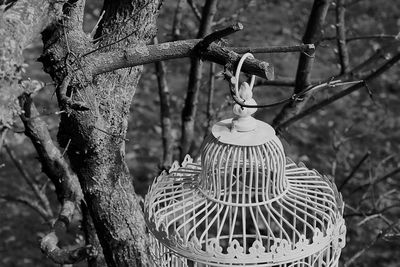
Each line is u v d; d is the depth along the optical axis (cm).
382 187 802
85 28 988
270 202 299
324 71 1021
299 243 288
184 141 503
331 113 1038
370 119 1027
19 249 848
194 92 493
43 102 898
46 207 545
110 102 343
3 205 902
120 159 355
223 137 293
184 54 306
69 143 330
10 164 913
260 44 1029
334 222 308
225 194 299
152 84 1070
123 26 336
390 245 810
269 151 294
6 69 250
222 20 527
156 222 303
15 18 261
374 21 1179
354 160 916
